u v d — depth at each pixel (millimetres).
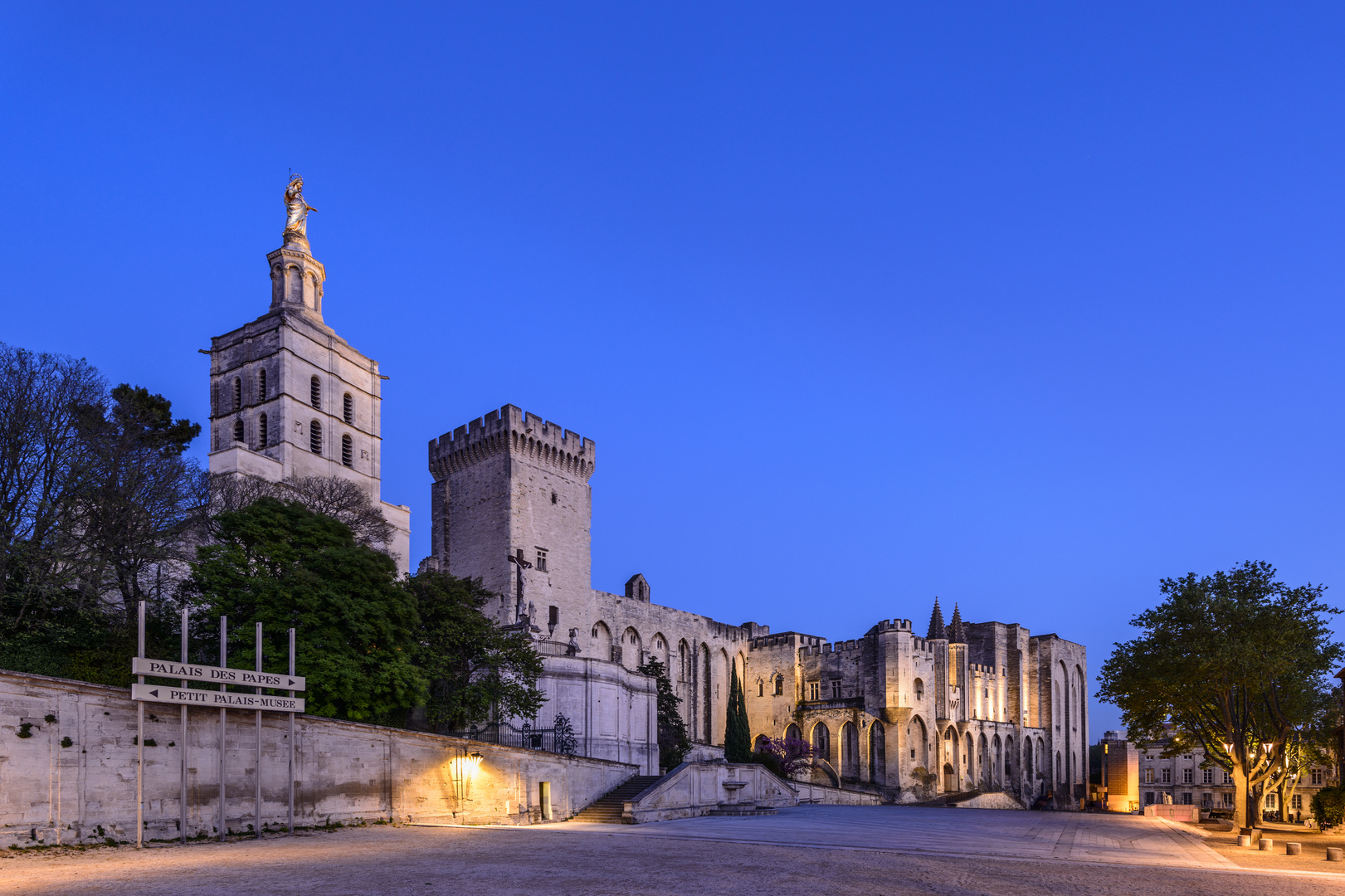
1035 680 130875
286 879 23328
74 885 21906
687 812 56594
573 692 64375
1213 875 28812
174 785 33500
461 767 45781
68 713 30172
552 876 24625
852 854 32469
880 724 108000
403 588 53844
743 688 122062
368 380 82688
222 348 77812
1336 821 51125
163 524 47844
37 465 43375
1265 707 53250
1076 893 24156
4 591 39969
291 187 81812
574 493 95688
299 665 41062
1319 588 47906
